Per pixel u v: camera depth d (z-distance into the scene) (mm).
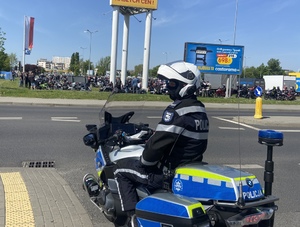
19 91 27625
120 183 3629
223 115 18953
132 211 3525
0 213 4535
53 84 35125
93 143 4340
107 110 4582
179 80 3299
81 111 17141
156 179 3436
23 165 7117
